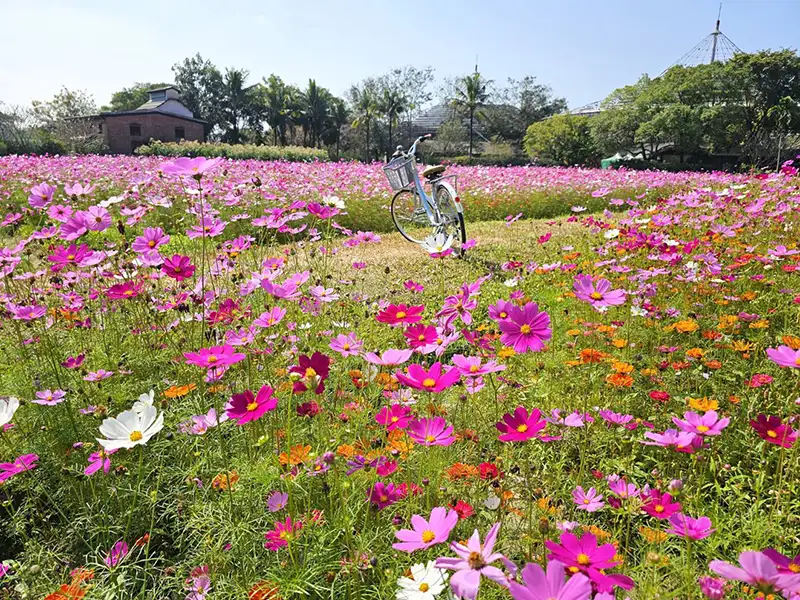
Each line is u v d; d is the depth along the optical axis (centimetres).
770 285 317
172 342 245
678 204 544
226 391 211
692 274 311
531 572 75
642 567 125
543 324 147
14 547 172
